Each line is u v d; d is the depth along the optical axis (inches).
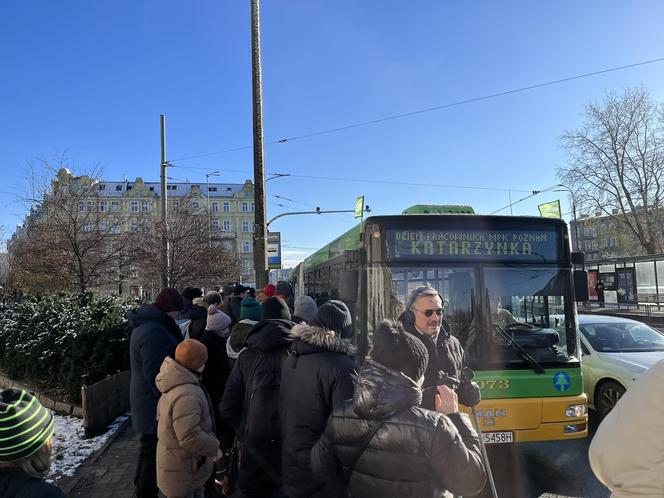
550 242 221.9
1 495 66.8
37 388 332.2
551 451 242.8
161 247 744.3
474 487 79.6
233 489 185.6
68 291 534.3
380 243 219.3
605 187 1508.4
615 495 67.5
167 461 132.3
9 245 919.0
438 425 78.6
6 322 421.1
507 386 198.1
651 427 63.4
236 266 1330.0
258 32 465.7
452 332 210.1
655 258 1066.7
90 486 192.7
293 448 116.7
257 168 462.0
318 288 534.0
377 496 80.0
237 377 148.1
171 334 169.0
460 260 217.9
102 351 299.0
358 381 83.4
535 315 212.7
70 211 561.3
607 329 317.7
